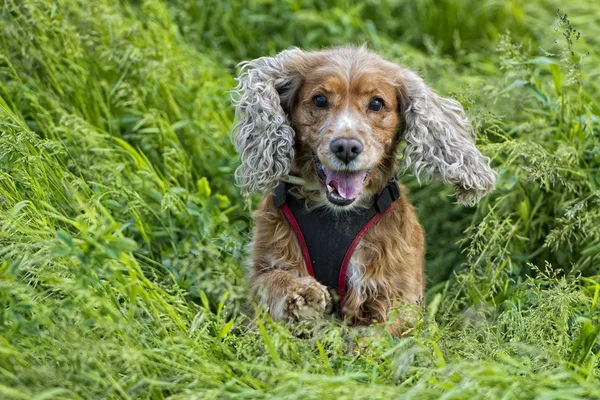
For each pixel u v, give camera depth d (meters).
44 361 3.52
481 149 5.63
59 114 5.80
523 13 8.48
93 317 3.71
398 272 4.84
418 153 4.88
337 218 4.74
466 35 8.41
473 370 3.45
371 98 4.71
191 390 3.55
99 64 6.24
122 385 3.55
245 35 7.82
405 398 3.30
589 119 5.71
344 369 3.96
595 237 5.41
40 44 5.95
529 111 6.16
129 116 6.12
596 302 4.35
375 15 8.51
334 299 4.76
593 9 8.23
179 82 6.46
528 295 4.81
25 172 4.57
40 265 3.91
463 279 5.19
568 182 5.45
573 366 3.88
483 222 5.36
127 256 4.35
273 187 4.82
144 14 7.18
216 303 4.99
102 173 5.37
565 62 5.80
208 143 6.29
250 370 3.89
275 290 4.48
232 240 5.23
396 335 4.67
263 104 4.77
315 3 8.36
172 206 5.19
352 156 4.47
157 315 3.97
